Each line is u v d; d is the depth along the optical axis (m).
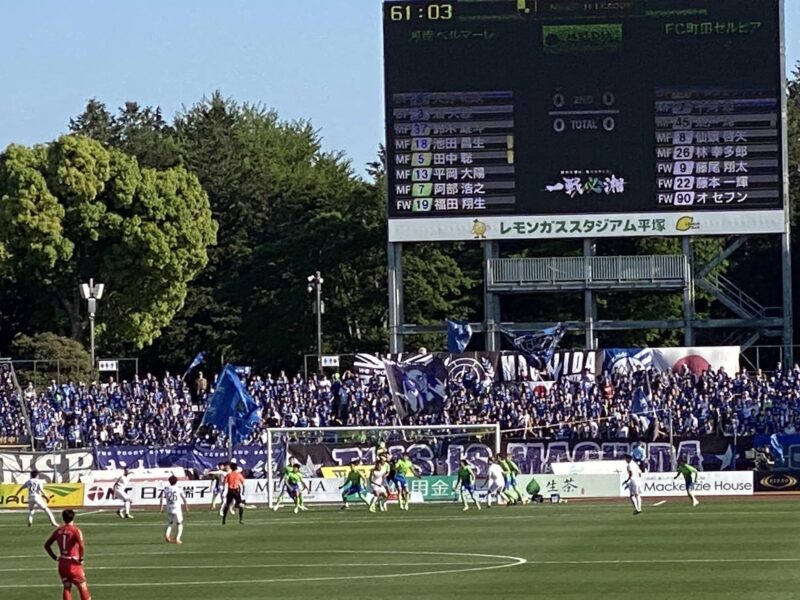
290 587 35.25
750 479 66.38
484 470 71.00
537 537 46.97
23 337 93.94
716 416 72.12
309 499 67.31
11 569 41.38
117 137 145.12
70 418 78.31
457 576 36.75
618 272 75.19
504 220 72.00
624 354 75.75
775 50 71.06
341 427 68.19
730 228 71.44
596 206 71.75
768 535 46.06
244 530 52.62
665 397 73.25
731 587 33.38
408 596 33.16
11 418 78.50
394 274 74.31
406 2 72.00
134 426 77.56
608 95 71.56
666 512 56.44
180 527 48.19
